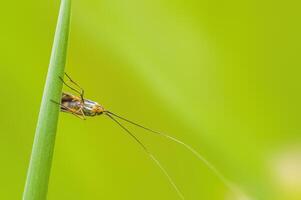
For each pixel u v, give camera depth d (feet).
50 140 0.86
